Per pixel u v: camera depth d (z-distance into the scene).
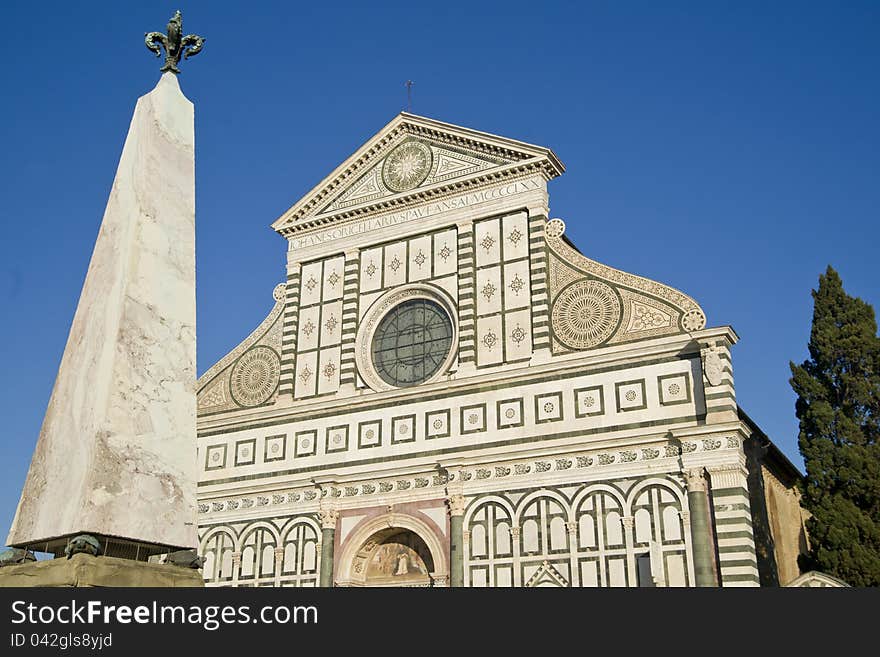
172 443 17.94
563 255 42.66
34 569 16.16
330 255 49.19
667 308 39.25
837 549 38.41
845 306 43.88
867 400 41.69
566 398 39.81
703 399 37.19
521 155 44.94
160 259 18.91
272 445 46.50
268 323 49.59
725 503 35.44
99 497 16.22
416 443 42.56
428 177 47.41
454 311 44.34
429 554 41.69
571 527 37.81
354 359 46.28
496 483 39.97
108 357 17.36
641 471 37.31
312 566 43.25
